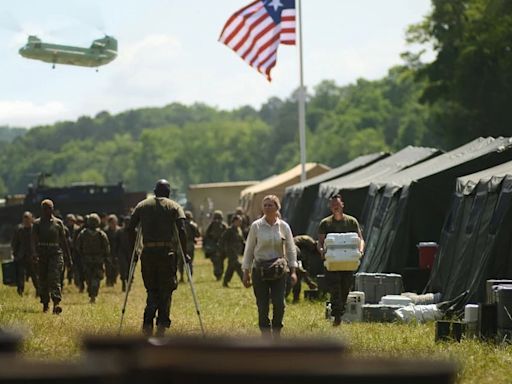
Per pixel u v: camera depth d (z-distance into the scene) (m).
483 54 143.50
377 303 41.34
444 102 166.38
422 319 37.78
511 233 37.59
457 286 39.47
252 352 6.62
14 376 6.32
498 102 143.62
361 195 59.84
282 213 84.06
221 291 60.06
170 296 31.81
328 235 35.03
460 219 41.59
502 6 145.25
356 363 6.39
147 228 31.47
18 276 55.09
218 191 159.75
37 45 116.56
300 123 88.81
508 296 29.67
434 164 52.47
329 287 35.09
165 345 6.68
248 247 29.50
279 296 29.14
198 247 138.38
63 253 45.12
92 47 118.94
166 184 32.09
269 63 71.06
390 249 48.62
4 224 143.88
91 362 6.48
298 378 6.27
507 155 48.16
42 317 40.16
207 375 6.34
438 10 152.50
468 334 30.39
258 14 71.06
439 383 6.35
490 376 23.66
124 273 61.66
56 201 144.12
